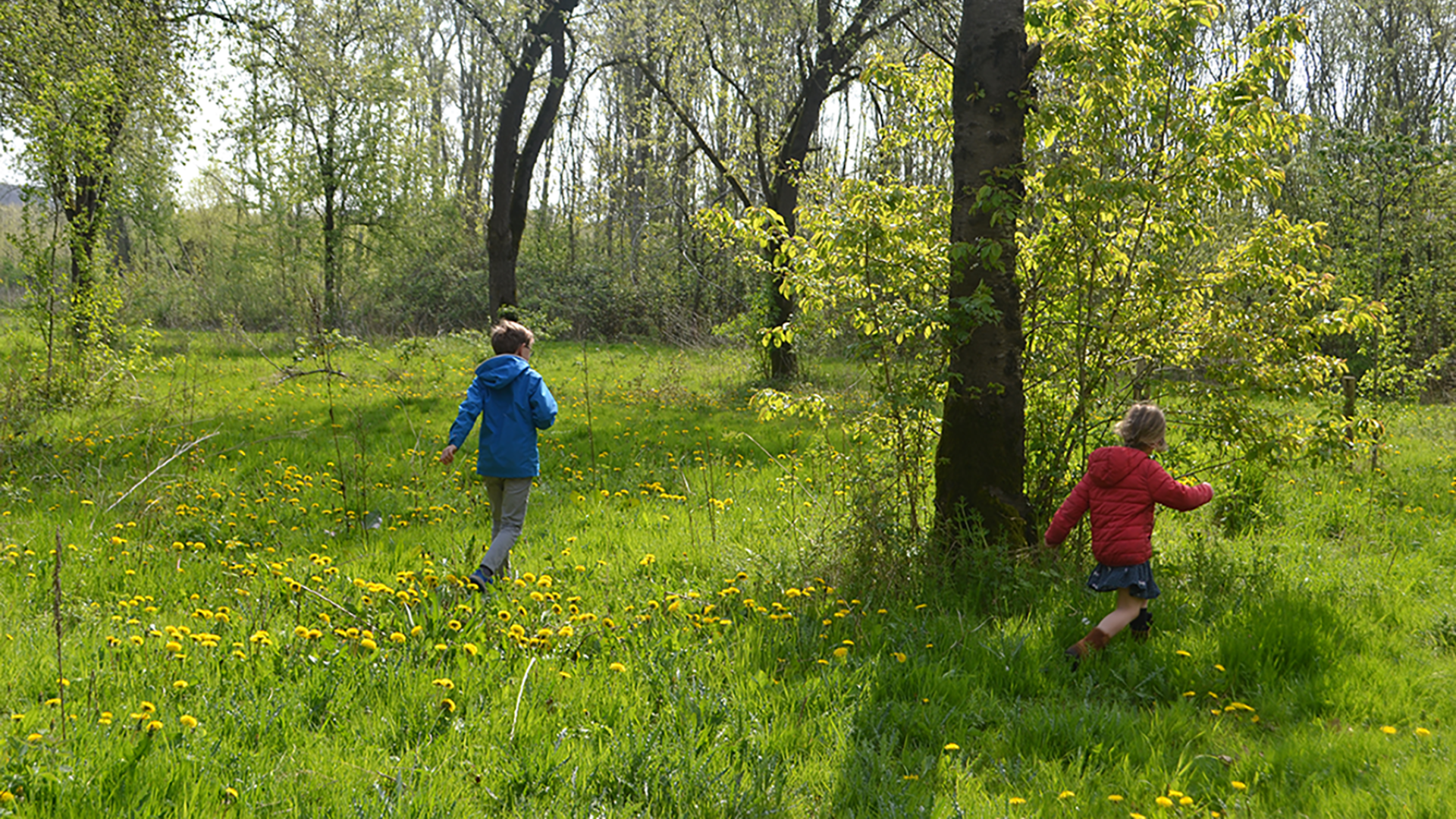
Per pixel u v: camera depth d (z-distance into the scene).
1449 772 3.16
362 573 5.59
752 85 18.28
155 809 2.66
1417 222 13.41
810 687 3.84
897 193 6.08
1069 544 5.81
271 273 32.75
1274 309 5.81
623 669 3.87
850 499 6.24
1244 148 5.57
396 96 28.28
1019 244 6.09
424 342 19.55
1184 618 4.90
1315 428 5.58
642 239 35.81
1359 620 4.91
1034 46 5.75
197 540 6.29
